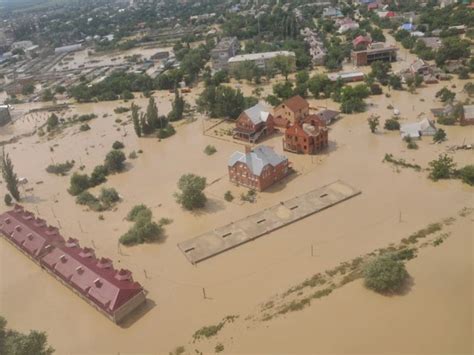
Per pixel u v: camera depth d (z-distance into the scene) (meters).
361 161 144.88
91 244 118.44
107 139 195.00
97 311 95.19
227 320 87.88
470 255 95.25
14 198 148.62
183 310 92.38
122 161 163.62
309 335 80.81
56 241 115.19
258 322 86.06
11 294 103.81
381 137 161.00
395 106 187.38
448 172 128.50
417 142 152.75
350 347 77.06
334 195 126.81
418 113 176.75
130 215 128.38
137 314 93.00
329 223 115.00
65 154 184.38
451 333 77.38
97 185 153.12
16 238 120.50
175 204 133.88
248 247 110.06
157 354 82.44
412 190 124.62
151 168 161.25
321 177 138.12
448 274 90.75
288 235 112.56
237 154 139.88
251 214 123.44
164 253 111.69
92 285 96.06
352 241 106.62
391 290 88.38
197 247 112.12
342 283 92.56
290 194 130.88
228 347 81.19
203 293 96.44
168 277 103.00
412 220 111.19
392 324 80.69
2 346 74.69
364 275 90.94
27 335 79.56
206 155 165.75
